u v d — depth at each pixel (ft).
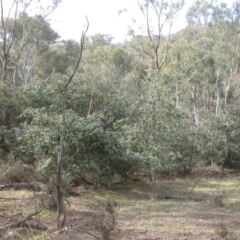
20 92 47.32
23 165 37.55
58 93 44.75
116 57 125.29
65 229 21.88
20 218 25.44
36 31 94.68
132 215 28.40
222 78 109.70
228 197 35.70
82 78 49.37
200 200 34.45
